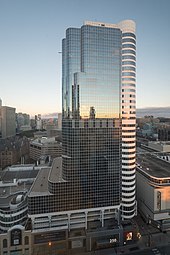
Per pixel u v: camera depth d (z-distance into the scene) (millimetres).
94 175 132375
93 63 133750
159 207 144125
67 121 131875
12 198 139125
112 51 137375
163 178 145250
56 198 126750
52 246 121750
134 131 146000
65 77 139125
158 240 129375
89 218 135625
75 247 123000
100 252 119750
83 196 131000
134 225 133750
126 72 144000
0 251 115750
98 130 133250
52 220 127875
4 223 121500
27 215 130750
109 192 135125
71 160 128625
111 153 135500
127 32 143125
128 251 119750
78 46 135250
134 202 147750
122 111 144250
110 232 123625
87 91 131750
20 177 192375
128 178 143250
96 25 137250
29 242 119062
